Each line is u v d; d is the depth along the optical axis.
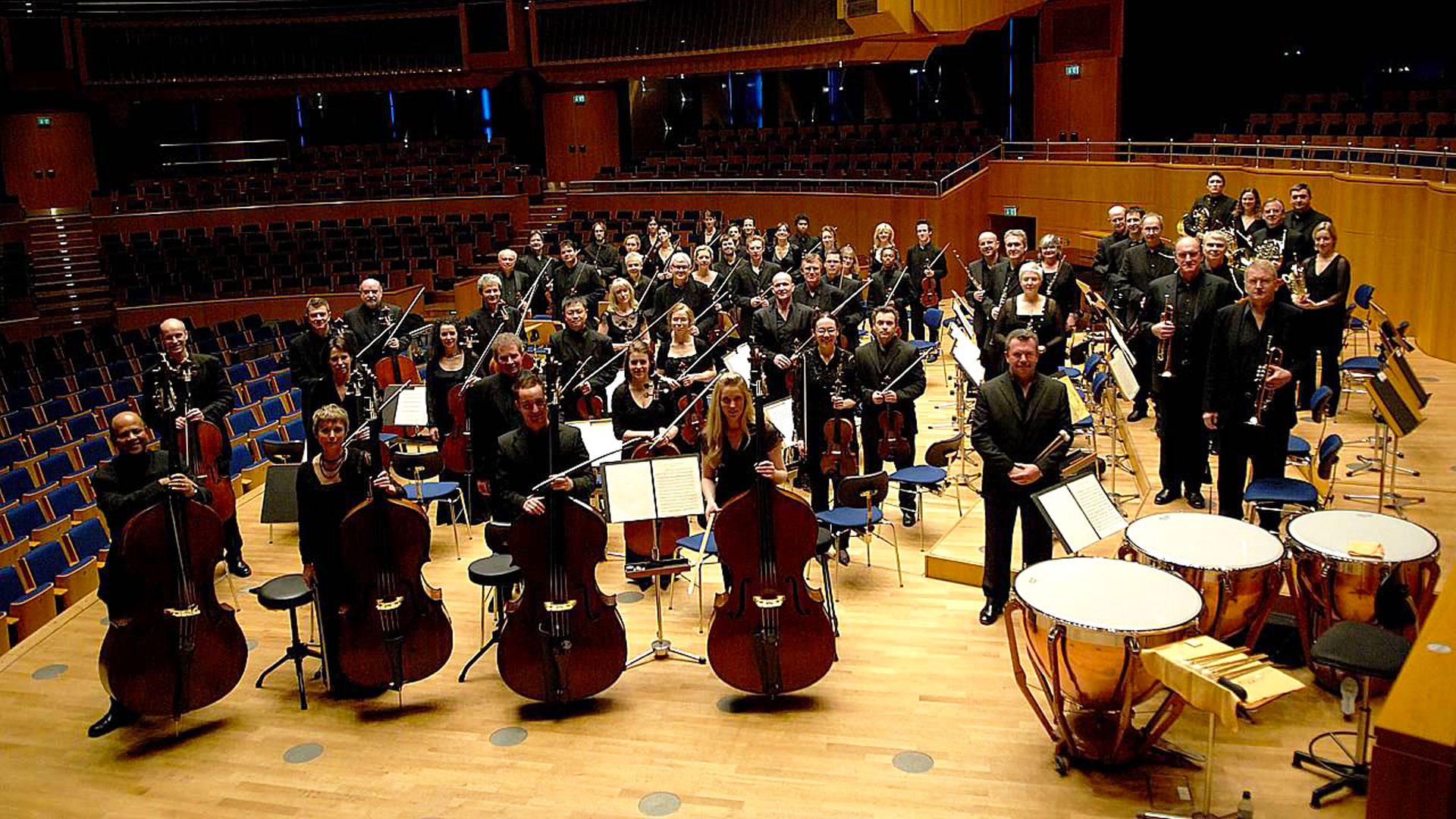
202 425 7.78
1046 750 5.50
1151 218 10.05
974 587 7.55
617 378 9.60
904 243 21.05
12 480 10.04
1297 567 5.57
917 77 25.89
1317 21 21.17
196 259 22.52
